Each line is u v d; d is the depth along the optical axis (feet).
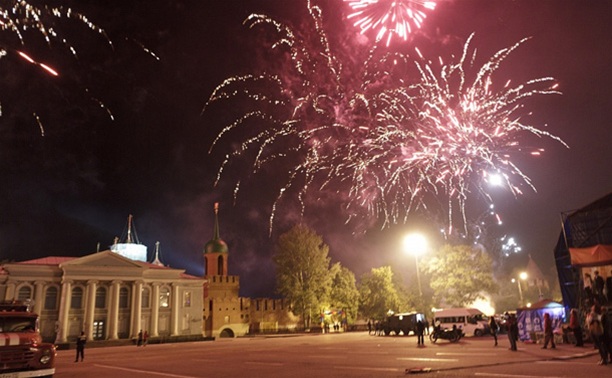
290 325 287.07
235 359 81.20
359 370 53.06
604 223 87.20
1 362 44.04
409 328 156.04
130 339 207.82
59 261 224.94
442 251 185.06
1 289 203.92
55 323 207.62
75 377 60.54
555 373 41.88
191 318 241.14
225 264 291.99
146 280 233.76
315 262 257.14
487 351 72.28
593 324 48.60
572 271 90.79
